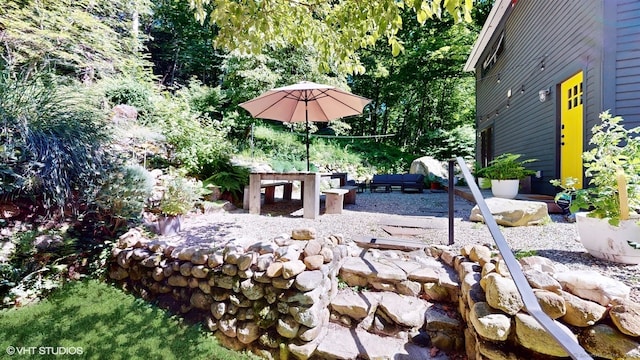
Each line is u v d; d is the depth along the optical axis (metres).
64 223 2.64
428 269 2.31
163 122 4.89
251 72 7.85
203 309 2.17
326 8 2.20
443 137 15.15
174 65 12.48
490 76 9.12
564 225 3.22
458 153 14.55
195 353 1.85
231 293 2.09
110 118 3.99
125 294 2.37
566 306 1.43
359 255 2.64
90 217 2.79
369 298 2.19
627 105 3.54
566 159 4.74
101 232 2.79
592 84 3.81
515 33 6.91
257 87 8.23
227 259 2.14
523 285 1.29
